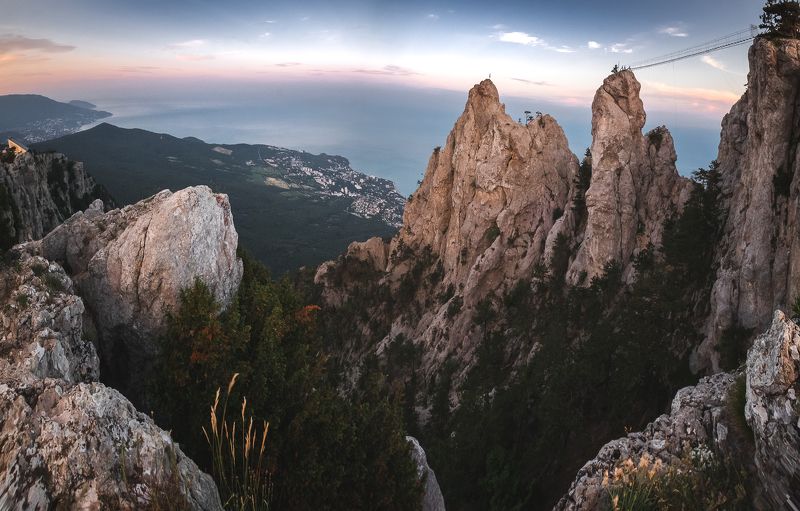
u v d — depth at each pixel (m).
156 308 24.58
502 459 51.12
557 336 64.31
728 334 43.22
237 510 11.84
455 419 70.62
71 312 20.61
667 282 54.97
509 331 80.94
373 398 41.25
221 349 22.17
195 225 25.66
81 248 26.88
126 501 10.47
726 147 58.75
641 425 44.69
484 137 102.62
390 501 25.41
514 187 96.19
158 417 22.28
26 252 26.17
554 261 80.81
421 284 118.56
